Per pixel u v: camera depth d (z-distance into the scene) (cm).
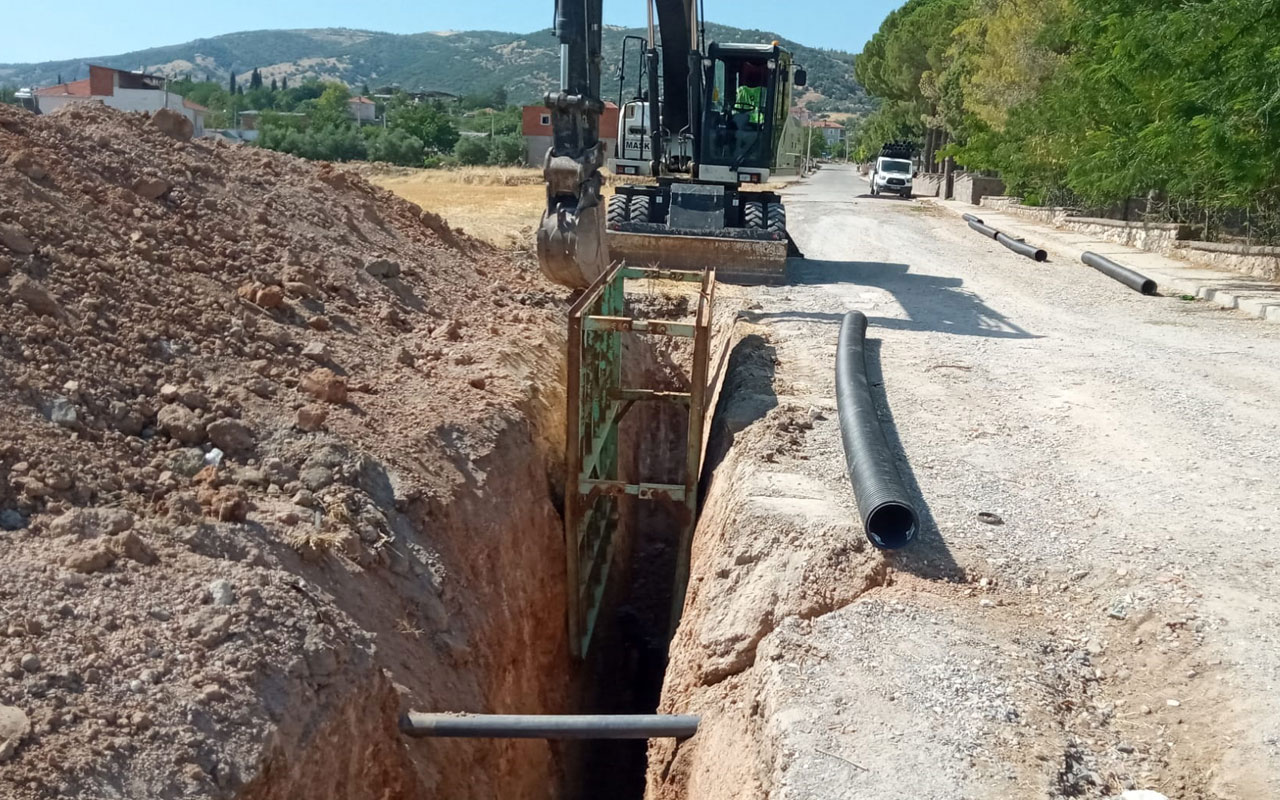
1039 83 3297
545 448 905
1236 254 1881
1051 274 1898
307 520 605
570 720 570
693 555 803
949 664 528
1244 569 626
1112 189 2130
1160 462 812
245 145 1245
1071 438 868
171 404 658
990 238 2522
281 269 934
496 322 1098
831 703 495
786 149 1959
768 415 889
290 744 472
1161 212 2386
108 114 1037
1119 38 1975
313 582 562
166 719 436
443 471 729
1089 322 1402
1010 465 800
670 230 1672
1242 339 1292
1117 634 559
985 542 659
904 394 986
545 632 825
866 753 459
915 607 579
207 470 611
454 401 830
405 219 1338
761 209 1850
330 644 527
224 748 441
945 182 4700
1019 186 3528
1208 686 509
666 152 1781
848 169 9738
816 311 1419
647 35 1755
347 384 790
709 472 900
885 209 3538
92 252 759
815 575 607
